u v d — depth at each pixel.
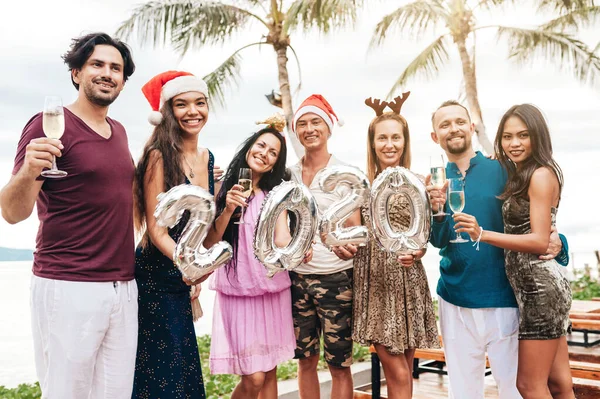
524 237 2.86
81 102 2.78
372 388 4.34
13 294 30.86
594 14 12.88
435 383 4.66
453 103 3.28
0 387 5.98
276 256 2.70
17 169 2.62
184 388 2.98
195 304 3.39
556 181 2.96
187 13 11.23
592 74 12.62
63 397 2.61
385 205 2.83
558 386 3.16
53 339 2.62
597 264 13.48
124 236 2.78
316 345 3.61
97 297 2.66
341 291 3.46
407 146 3.45
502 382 3.06
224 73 12.24
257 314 3.32
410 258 3.05
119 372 2.77
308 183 3.73
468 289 3.10
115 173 2.75
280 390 4.88
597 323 4.74
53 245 2.66
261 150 3.34
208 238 3.15
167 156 2.99
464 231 2.86
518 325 3.03
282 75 12.28
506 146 3.02
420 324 3.27
